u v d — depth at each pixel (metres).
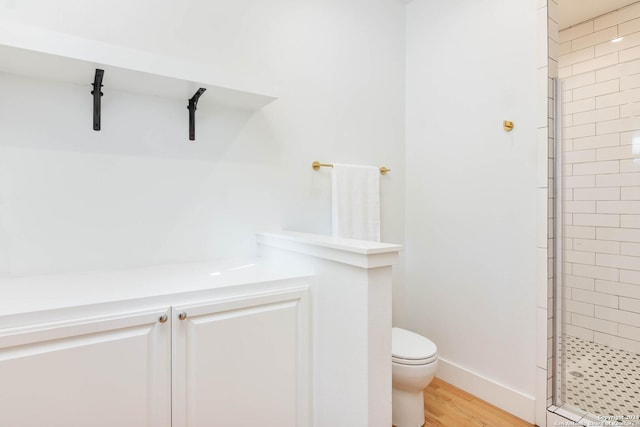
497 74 2.00
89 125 1.45
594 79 2.31
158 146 1.61
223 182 1.79
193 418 1.16
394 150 2.53
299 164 2.06
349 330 1.28
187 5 1.68
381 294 1.26
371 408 1.23
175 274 1.44
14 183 1.32
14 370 0.90
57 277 1.36
